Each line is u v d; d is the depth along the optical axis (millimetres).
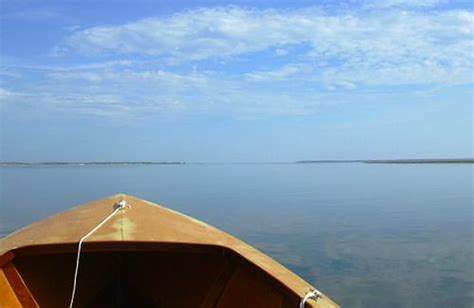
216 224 17516
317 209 22578
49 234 4289
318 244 13602
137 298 5008
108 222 4578
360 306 8078
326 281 9648
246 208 22766
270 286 3842
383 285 9328
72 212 4992
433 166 115750
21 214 20234
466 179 51438
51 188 38094
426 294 8703
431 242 13891
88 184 44594
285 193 33188
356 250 12727
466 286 9172
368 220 18781
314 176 66688
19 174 76375
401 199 28016
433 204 24922
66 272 4762
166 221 4797
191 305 4625
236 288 4191
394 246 13289
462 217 19594
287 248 13016
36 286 4406
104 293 4980
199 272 4684
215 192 34219
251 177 64750
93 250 4137
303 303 3381
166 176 69000
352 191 35125
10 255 4031
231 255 4297
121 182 49281
